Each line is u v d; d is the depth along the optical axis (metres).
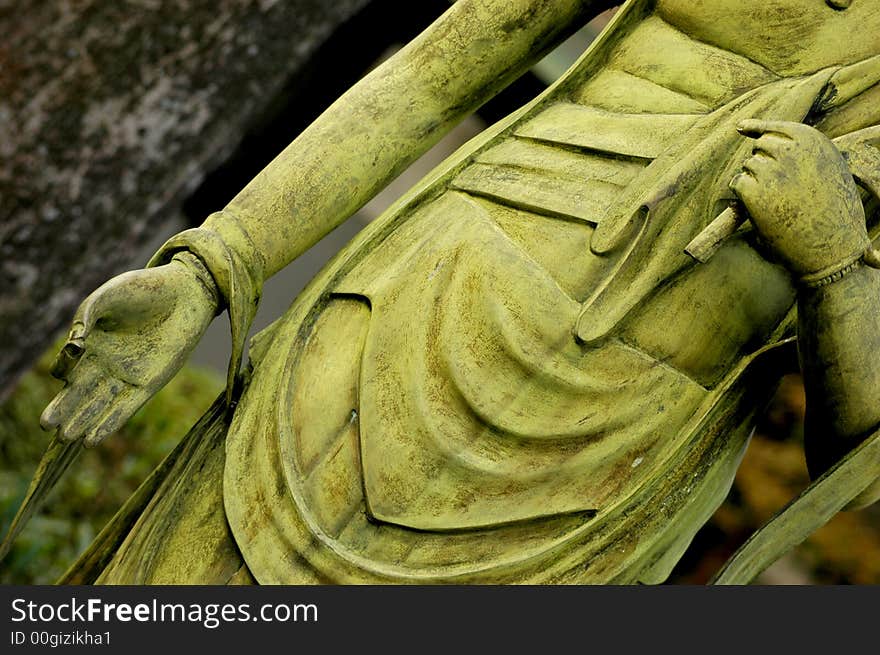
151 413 5.85
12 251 3.53
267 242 2.22
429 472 2.02
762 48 2.17
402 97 2.33
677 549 2.16
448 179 2.26
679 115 2.15
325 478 2.06
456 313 2.06
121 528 2.25
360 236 2.28
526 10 2.33
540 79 4.40
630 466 2.06
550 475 2.03
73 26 3.43
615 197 2.10
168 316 2.09
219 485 2.14
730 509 5.46
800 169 1.95
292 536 2.03
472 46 2.33
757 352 2.14
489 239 2.11
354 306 2.19
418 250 2.16
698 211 2.07
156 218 3.69
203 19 3.53
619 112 2.20
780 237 1.97
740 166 2.07
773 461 5.46
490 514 2.02
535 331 2.04
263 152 4.59
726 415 2.13
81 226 3.58
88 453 5.59
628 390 2.06
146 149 3.58
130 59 3.50
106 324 2.04
